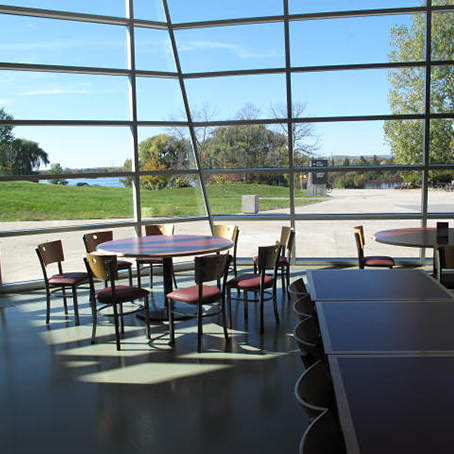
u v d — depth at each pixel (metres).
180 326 4.91
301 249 7.88
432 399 1.70
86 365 3.92
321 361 2.07
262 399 3.24
